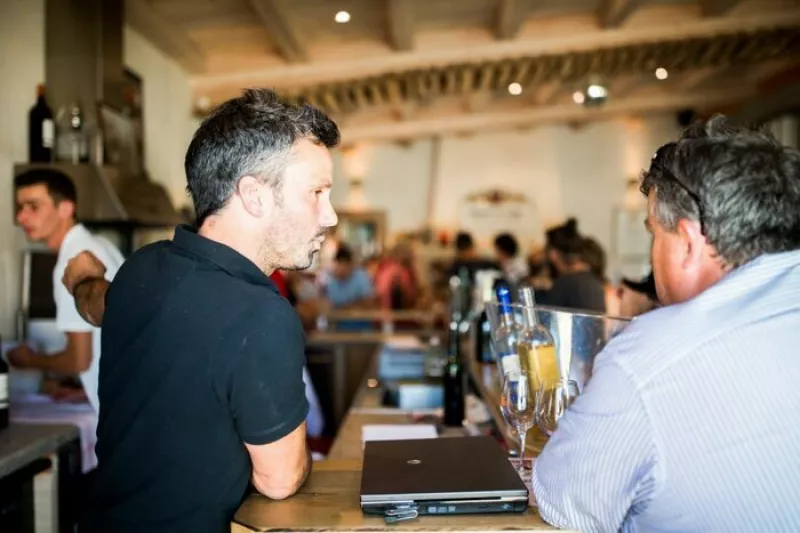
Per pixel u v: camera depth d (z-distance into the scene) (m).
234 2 3.98
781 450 0.82
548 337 1.37
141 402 0.97
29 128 3.03
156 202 3.58
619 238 8.74
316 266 7.62
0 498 1.68
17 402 2.29
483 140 8.93
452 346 2.10
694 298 0.89
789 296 0.86
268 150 1.00
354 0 4.12
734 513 0.83
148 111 4.42
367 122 8.16
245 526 0.95
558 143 8.84
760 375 0.83
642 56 5.43
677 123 8.49
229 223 1.03
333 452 1.74
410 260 7.29
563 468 0.93
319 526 0.94
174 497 0.97
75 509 1.99
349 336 4.79
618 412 0.87
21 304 2.90
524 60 5.27
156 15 4.14
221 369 0.94
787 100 6.22
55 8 3.25
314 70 5.22
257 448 0.95
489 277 3.00
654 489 0.87
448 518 0.98
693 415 0.84
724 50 5.38
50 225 2.28
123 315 1.02
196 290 0.98
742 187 0.87
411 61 5.17
